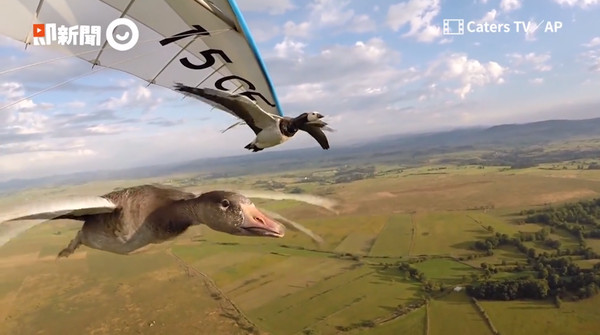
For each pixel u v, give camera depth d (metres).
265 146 4.48
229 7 5.21
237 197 2.58
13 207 2.18
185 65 6.31
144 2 5.37
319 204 2.70
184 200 2.74
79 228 3.08
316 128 4.46
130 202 2.79
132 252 2.85
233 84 6.43
